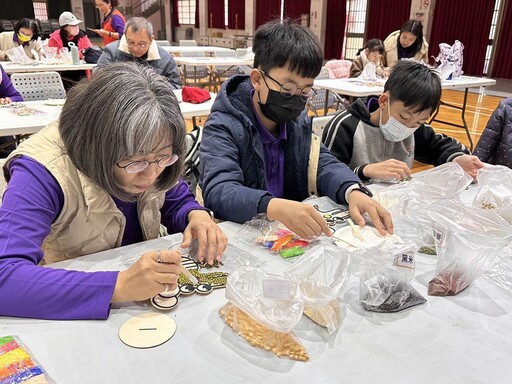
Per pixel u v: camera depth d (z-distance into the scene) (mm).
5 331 729
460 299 881
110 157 812
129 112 781
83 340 718
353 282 928
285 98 1309
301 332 762
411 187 1397
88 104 818
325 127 1945
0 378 621
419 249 1082
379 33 9305
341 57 10172
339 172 1420
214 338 737
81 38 5797
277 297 743
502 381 666
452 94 7914
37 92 3461
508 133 2213
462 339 758
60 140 958
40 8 13656
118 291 784
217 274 928
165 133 824
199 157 1447
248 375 659
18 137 3039
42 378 626
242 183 1354
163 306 805
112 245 1082
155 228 1171
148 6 14797
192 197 1267
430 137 2043
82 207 982
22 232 826
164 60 3822
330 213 1304
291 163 1526
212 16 12609
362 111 1878
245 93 1467
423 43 5016
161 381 640
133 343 711
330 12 9930
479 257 880
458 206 1132
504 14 7613
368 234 1133
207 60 6137
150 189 1040
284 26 1286
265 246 1074
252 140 1410
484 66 8078
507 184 1383
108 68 859
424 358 708
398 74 1677
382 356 708
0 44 5902
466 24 7965
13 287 756
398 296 842
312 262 829
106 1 5391
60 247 1052
